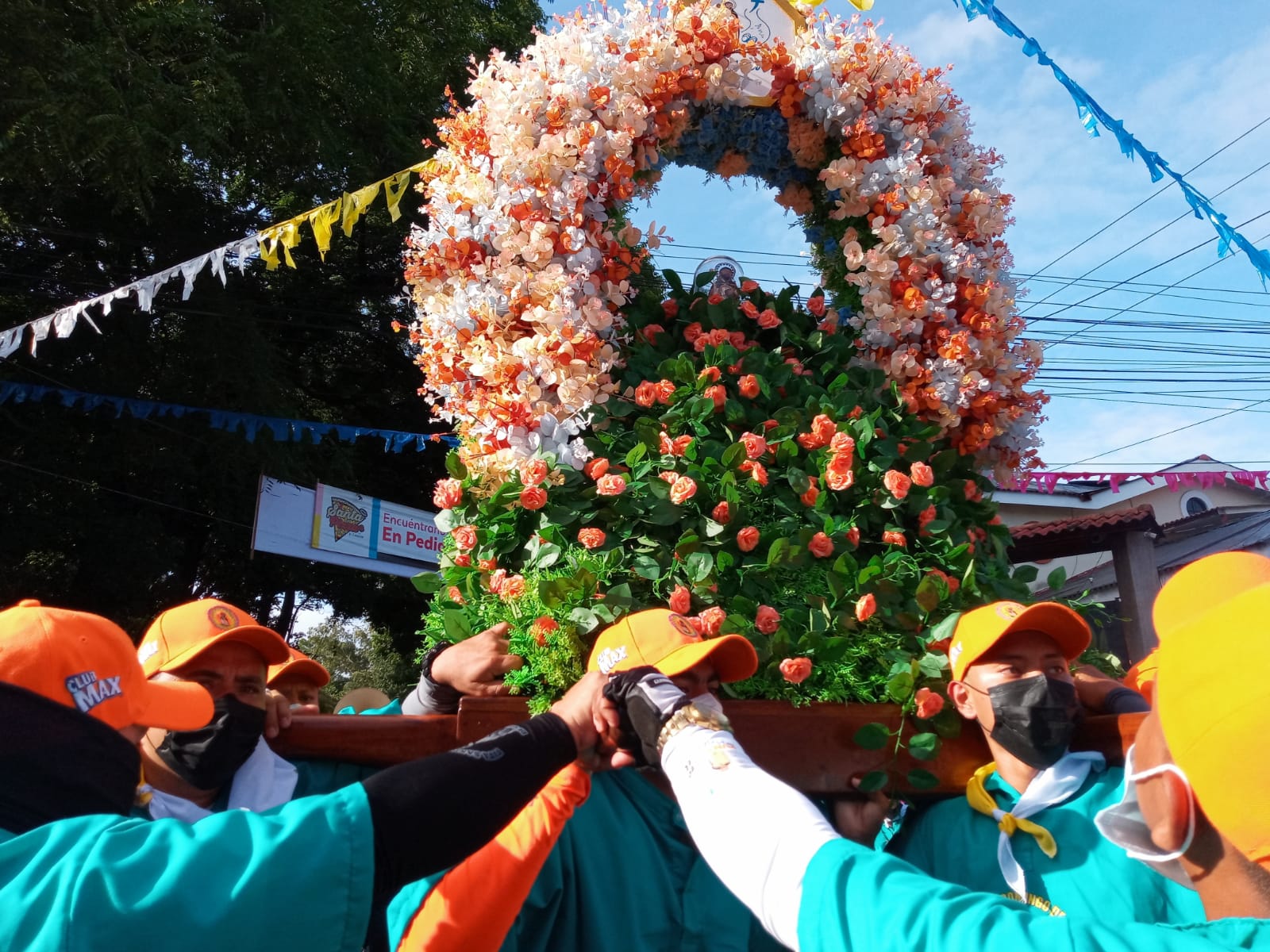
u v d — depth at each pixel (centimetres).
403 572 1067
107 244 971
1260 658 96
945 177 307
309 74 959
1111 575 1036
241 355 984
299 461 1047
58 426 952
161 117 834
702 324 292
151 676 196
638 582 238
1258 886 101
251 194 1076
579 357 262
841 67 308
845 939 110
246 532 1086
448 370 276
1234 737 95
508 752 146
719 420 266
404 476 1287
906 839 227
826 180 306
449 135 295
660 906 203
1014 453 310
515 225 273
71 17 808
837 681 225
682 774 138
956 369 288
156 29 849
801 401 276
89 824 121
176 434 977
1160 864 115
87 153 768
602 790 212
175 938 111
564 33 297
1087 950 99
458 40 1130
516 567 245
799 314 308
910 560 253
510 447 256
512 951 191
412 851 130
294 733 210
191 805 189
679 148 323
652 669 157
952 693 222
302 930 116
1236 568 204
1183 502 1308
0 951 109
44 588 1008
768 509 253
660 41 292
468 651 222
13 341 439
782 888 120
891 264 294
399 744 213
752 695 223
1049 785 207
